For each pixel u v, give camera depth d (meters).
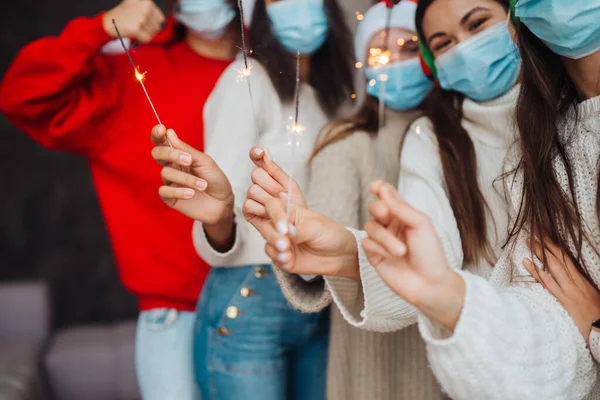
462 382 1.02
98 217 4.45
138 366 1.89
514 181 1.32
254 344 1.63
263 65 1.74
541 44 1.28
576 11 1.15
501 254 1.34
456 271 1.05
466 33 1.40
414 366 1.54
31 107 1.86
